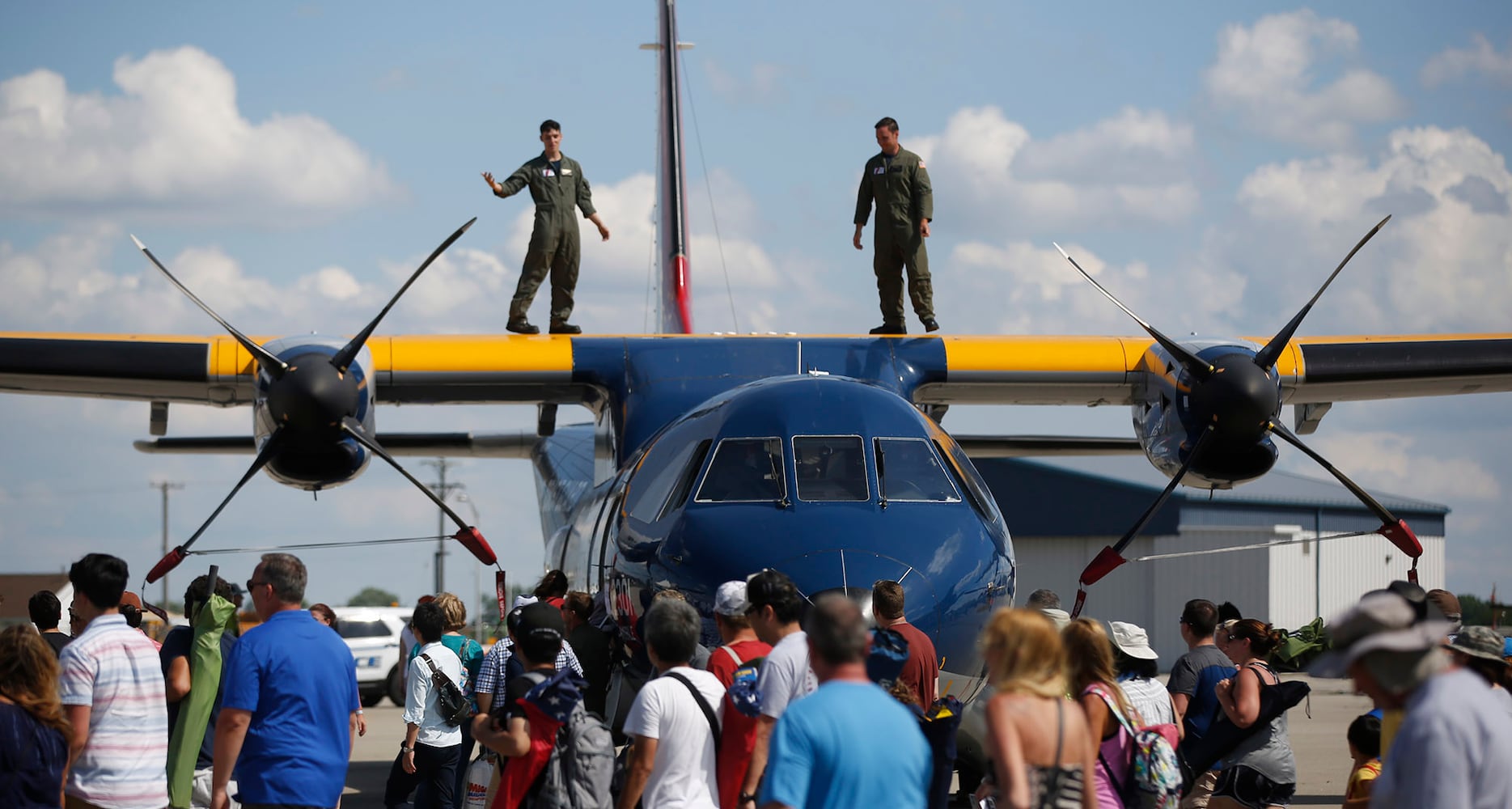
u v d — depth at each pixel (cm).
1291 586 7456
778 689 1139
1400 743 823
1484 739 809
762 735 1131
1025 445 3034
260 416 2150
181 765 1517
